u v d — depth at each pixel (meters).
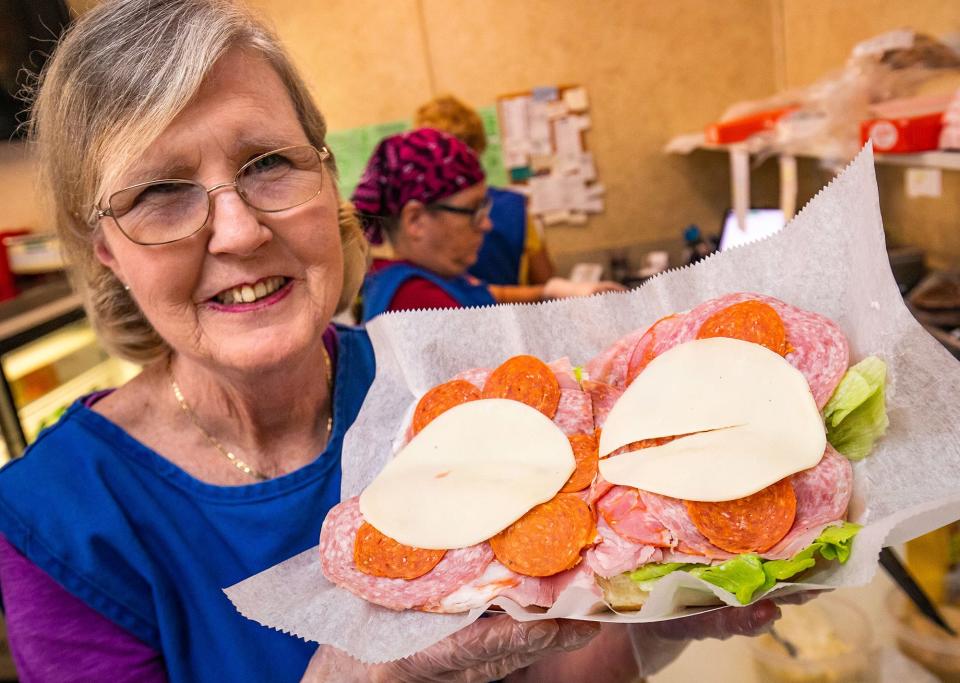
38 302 2.87
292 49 1.06
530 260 3.48
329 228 0.96
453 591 0.83
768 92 4.28
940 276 2.54
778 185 4.29
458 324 1.07
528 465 0.89
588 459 0.88
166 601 1.04
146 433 1.12
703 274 1.00
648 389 0.89
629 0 4.18
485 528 0.84
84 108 0.90
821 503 0.79
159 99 0.86
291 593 0.93
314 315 0.98
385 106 4.34
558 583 0.82
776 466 0.77
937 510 0.72
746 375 0.85
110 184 0.90
